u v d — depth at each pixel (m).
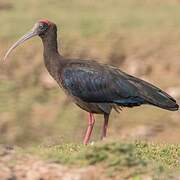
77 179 9.98
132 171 10.05
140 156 11.78
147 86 13.77
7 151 10.71
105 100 13.73
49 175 10.05
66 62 14.11
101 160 10.24
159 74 25.67
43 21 14.42
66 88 14.01
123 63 26.45
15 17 30.45
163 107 13.66
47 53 14.28
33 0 33.69
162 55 26.41
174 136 22.09
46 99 24.66
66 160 10.41
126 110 23.66
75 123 23.20
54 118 23.58
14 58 26.81
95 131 22.72
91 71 13.78
